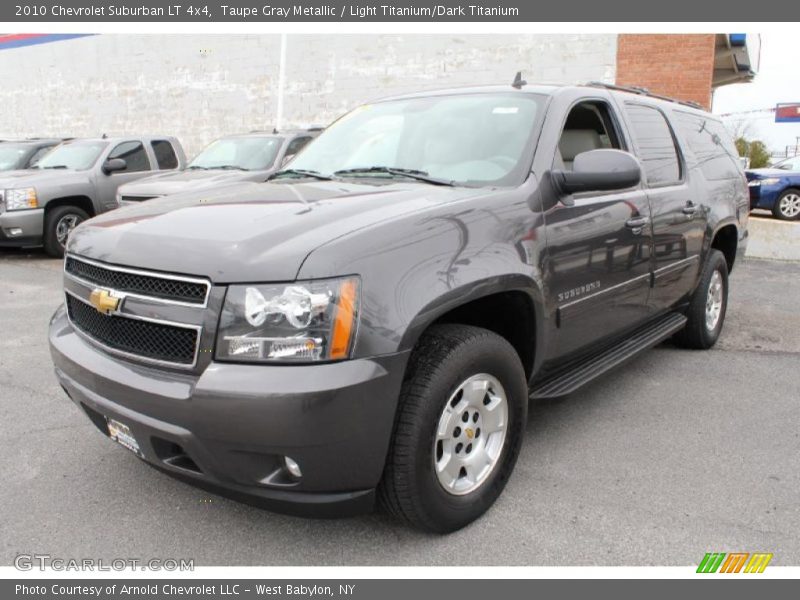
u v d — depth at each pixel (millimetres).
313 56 14406
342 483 2359
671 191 4305
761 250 10195
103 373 2512
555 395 3262
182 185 8359
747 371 4859
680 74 11125
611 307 3648
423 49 13055
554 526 2832
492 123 3471
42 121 20266
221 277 2291
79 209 9977
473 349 2613
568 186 3121
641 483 3189
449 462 2652
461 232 2662
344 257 2303
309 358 2227
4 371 4738
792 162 15320
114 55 17828
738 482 3203
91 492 3092
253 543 2729
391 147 3666
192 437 2295
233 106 15875
